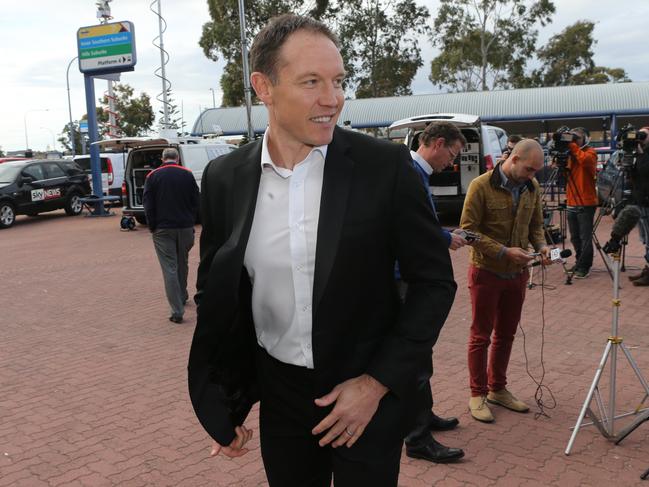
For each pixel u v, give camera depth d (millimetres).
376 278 1497
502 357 3900
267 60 1409
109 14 18656
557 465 3229
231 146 15891
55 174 18062
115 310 7078
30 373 5012
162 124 24547
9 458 3545
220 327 1576
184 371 4945
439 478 3143
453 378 4543
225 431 1639
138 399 4387
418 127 11539
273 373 1637
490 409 3957
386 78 39469
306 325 1512
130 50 16266
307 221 1479
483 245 3465
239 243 1513
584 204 7434
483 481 3098
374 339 1534
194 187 6488
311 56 1375
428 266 1476
